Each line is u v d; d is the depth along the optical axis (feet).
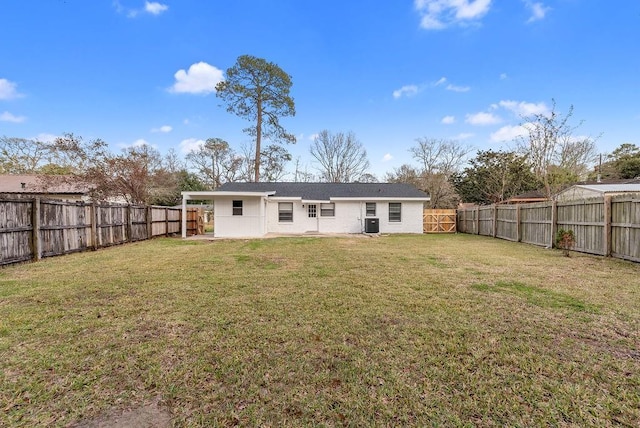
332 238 42.65
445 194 92.68
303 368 7.31
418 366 7.39
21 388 6.48
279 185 60.13
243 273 17.98
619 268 19.19
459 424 5.41
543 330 9.49
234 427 5.38
